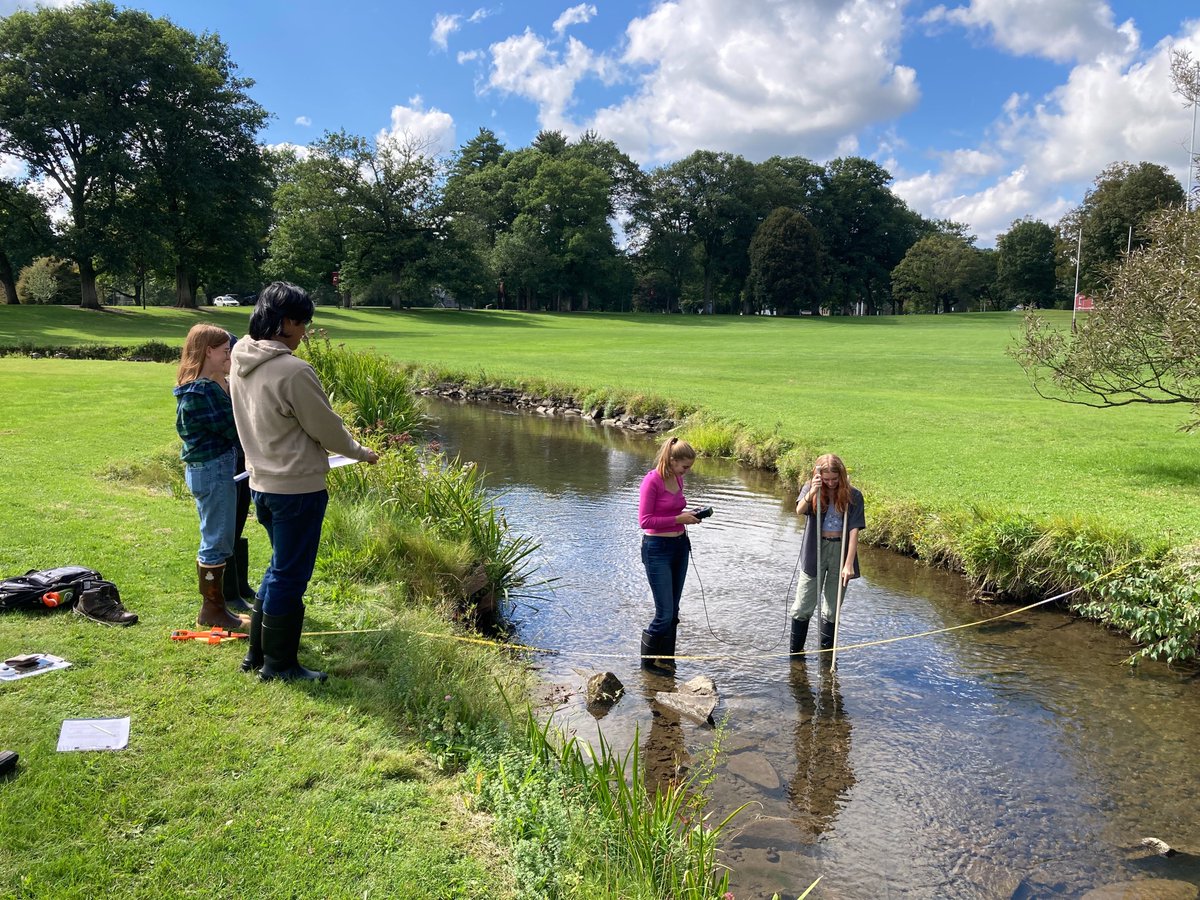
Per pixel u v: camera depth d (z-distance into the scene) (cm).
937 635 705
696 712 546
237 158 5081
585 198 8050
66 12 4384
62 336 3575
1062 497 962
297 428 393
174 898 265
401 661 472
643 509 618
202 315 5147
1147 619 654
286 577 409
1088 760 500
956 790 465
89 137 4503
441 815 330
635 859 321
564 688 586
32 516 698
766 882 377
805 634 660
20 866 273
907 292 9619
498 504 1177
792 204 9512
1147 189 5709
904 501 972
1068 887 382
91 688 398
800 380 2494
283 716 389
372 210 7106
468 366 2927
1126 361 1031
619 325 6519
